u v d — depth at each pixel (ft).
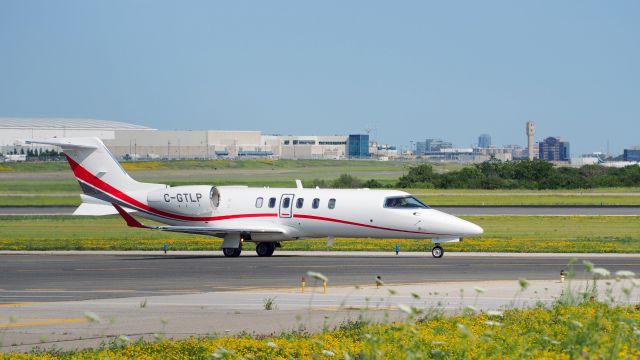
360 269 244.42
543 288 199.82
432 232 284.61
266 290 200.75
